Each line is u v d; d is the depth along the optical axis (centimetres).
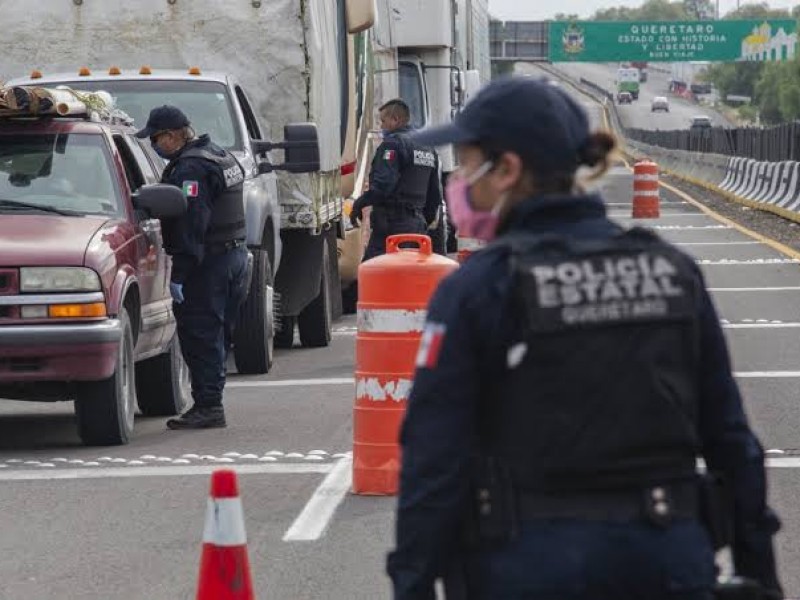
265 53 4888
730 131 14900
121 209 3438
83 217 3356
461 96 8675
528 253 1034
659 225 10294
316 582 2205
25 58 4962
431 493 1024
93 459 3181
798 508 2605
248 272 3616
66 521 2620
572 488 1012
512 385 1024
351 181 5872
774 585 1123
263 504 2709
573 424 1012
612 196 14075
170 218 3369
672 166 19425
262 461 3108
